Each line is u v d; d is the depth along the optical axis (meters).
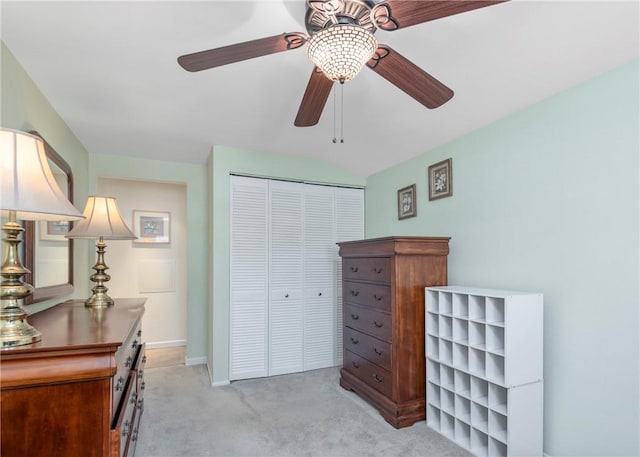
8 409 1.09
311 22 1.29
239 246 3.35
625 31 1.51
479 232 2.46
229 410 2.68
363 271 2.90
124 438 1.42
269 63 1.95
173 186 4.65
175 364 3.82
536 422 1.96
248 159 3.38
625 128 1.67
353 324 3.04
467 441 2.23
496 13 1.49
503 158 2.29
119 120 2.66
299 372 3.55
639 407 1.61
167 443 2.21
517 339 1.92
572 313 1.89
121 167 3.57
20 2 1.44
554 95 1.99
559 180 1.96
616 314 1.70
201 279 3.88
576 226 1.87
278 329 3.49
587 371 1.81
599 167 1.77
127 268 4.41
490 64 1.84
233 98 2.35
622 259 1.68
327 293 3.73
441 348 2.40
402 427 2.42
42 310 1.96
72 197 2.76
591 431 1.79
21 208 1.05
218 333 3.24
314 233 3.69
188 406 2.75
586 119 1.83
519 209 2.18
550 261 2.00
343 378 3.14
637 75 1.63
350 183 3.82
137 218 4.47
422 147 2.92
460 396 2.25
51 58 1.84
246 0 1.44
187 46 1.76
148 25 1.60
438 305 2.44
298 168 3.59
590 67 1.75
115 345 1.18
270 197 3.50
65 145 2.67
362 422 2.49
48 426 1.12
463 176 2.60
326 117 2.63
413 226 3.13
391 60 1.30
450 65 1.87
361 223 3.91
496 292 2.11
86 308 2.04
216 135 3.03
